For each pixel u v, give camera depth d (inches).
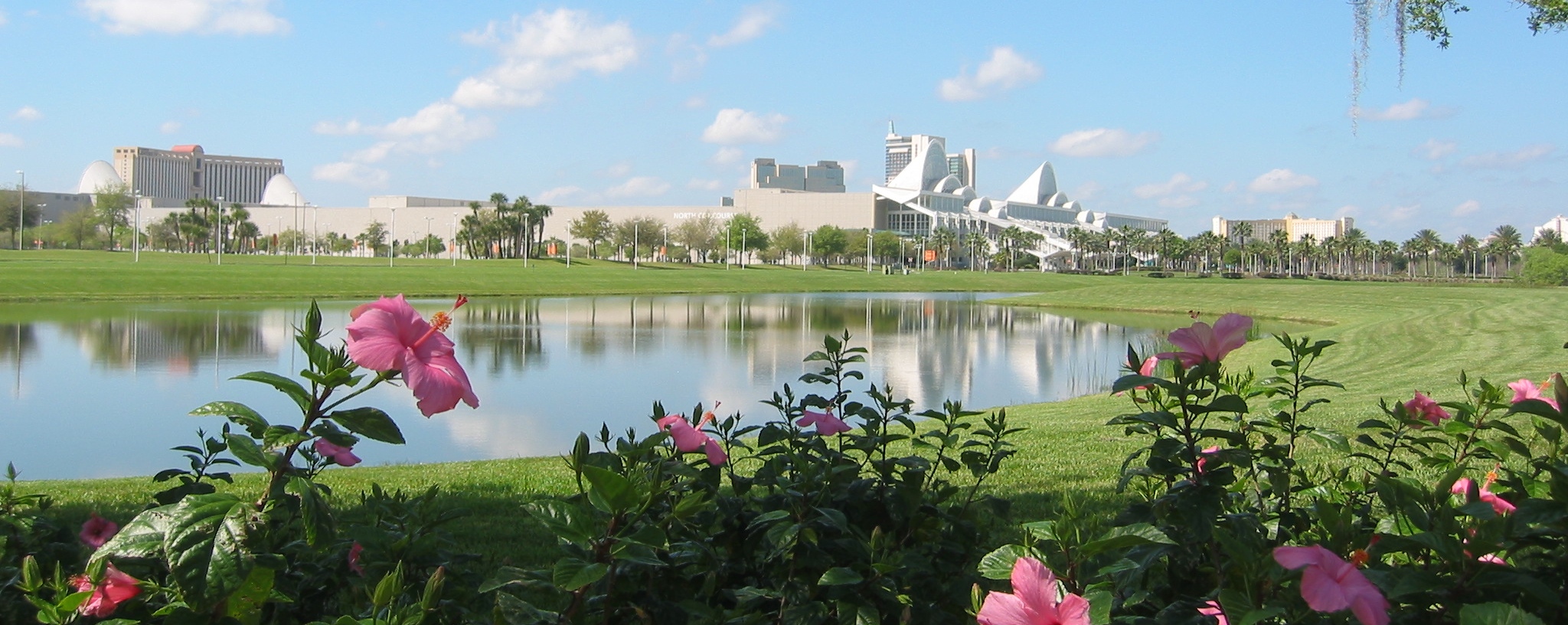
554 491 322.0
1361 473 275.0
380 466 404.2
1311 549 70.5
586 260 4621.1
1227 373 135.5
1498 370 711.1
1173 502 98.4
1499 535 76.6
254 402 665.0
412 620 71.9
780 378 830.5
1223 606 74.5
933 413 147.1
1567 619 83.3
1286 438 359.6
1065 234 7869.1
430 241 5585.6
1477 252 5157.5
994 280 3885.3
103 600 79.0
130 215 5915.4
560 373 848.9
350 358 69.9
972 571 126.0
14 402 653.9
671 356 995.3
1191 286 2733.8
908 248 5856.3
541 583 88.3
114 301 1674.5
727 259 4790.8
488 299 2111.2
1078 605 70.3
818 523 109.3
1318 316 1921.8
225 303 1688.0
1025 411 581.0
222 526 67.4
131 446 517.3
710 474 117.9
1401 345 968.3
